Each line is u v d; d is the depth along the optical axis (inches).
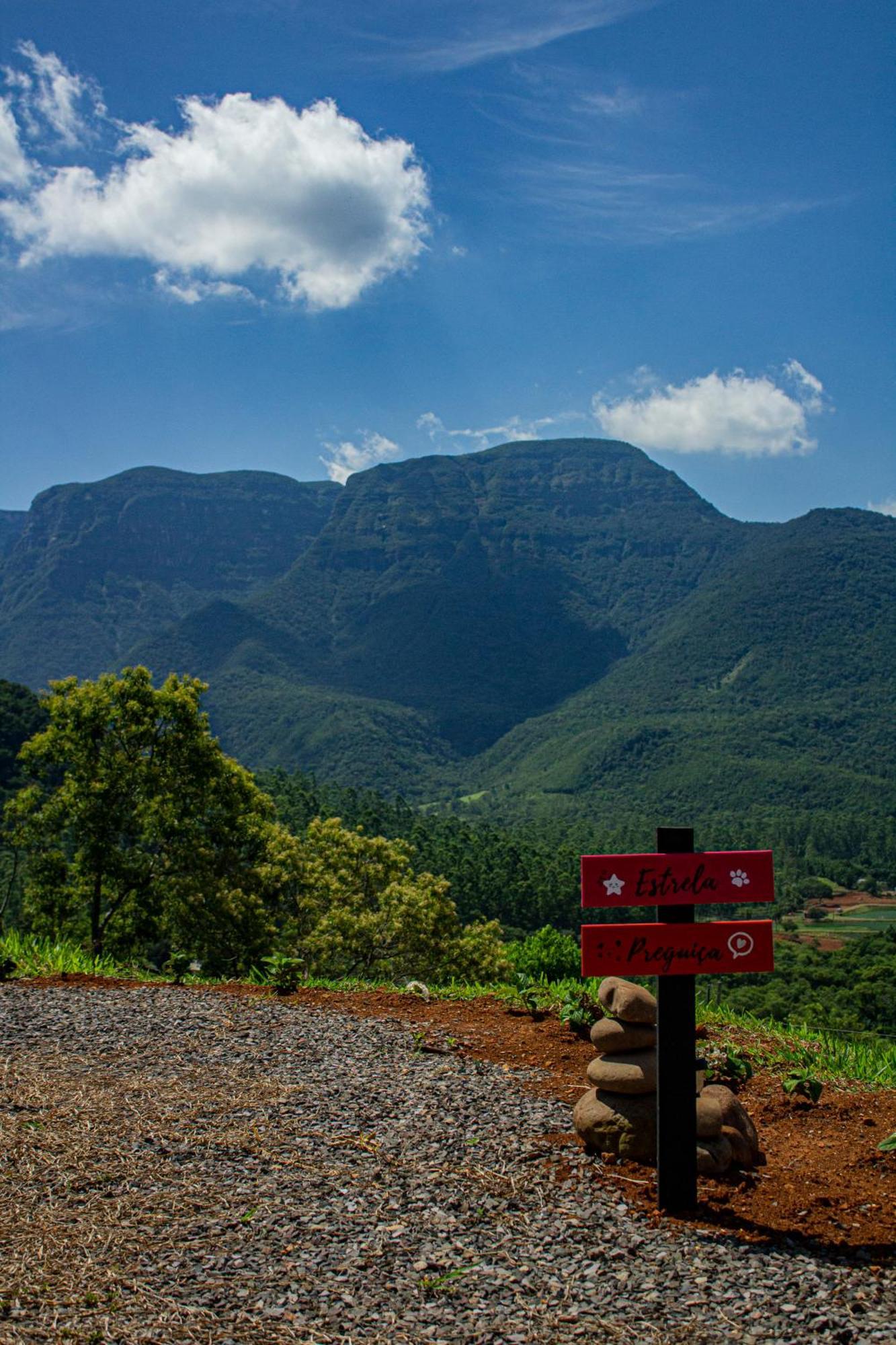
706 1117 191.6
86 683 860.6
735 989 1357.0
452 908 1021.8
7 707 2346.2
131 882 850.1
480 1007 313.0
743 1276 149.2
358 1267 149.0
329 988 346.3
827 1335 134.0
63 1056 249.9
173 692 866.8
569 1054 259.9
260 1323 133.3
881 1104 237.9
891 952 1791.3
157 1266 148.0
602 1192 178.5
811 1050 286.7
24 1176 178.5
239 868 900.6
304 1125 207.3
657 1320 137.0
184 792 859.4
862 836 5472.4
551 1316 137.3
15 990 320.2
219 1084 232.7
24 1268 145.5
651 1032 201.3
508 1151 195.8
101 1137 198.2
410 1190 177.2
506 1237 160.1
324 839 1124.5
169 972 371.6
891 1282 148.5
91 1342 127.7
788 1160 198.5
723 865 175.5
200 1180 179.2
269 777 3385.8
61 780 2135.8
